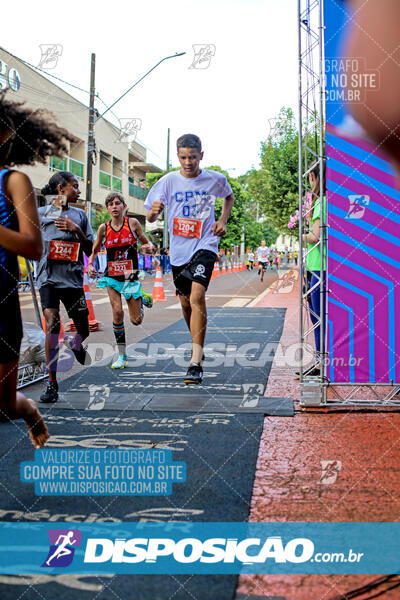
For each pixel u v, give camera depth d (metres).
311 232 5.12
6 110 2.39
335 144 4.34
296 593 2.04
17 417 2.64
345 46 4.25
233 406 4.51
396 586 2.08
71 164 23.61
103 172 31.55
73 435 3.79
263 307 13.54
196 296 5.07
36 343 5.50
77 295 5.07
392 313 4.42
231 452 3.46
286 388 5.17
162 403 4.61
